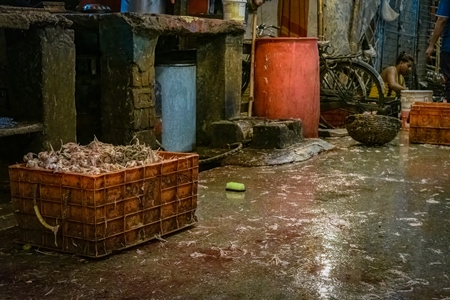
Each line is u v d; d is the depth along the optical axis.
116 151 3.24
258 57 6.72
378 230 3.44
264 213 3.79
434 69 13.70
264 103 6.67
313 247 3.12
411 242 3.22
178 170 3.31
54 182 2.91
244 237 3.28
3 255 2.95
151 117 4.99
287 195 4.29
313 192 4.38
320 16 7.97
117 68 4.78
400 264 2.88
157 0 6.21
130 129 4.81
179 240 3.21
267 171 5.18
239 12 6.26
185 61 6.20
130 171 2.99
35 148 4.13
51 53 4.08
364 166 5.42
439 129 6.70
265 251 3.04
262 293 2.50
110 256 2.94
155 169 3.14
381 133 6.53
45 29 4.01
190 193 3.43
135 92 4.77
